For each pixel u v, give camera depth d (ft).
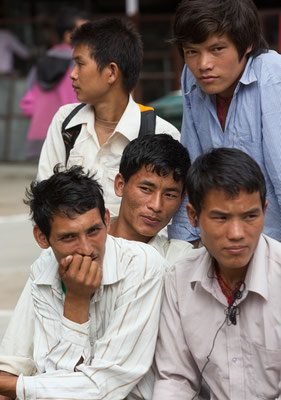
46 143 17.70
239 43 14.24
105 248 12.90
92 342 13.07
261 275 11.94
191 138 15.99
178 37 14.40
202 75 14.44
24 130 58.65
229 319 12.22
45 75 35.88
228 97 15.12
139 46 17.19
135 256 13.04
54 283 12.94
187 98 15.90
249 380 12.25
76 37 16.92
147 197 14.07
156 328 12.87
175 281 12.84
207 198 11.39
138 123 16.66
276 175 14.47
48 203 12.16
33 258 29.81
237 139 14.93
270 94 14.44
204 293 12.49
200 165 11.59
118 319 12.66
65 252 12.26
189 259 12.85
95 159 16.75
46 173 17.49
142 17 54.13
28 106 37.68
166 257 14.83
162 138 14.28
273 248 12.24
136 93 54.44
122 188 14.69
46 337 12.96
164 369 12.79
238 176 11.16
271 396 12.23
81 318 12.50
